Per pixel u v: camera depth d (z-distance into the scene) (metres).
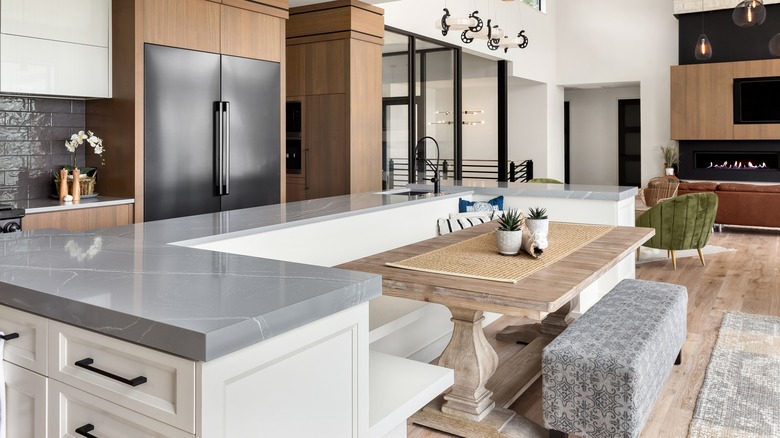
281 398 1.27
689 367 3.46
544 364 2.39
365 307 1.50
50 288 1.37
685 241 6.35
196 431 1.10
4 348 1.46
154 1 4.28
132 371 1.20
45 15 3.93
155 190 4.39
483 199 5.10
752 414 2.82
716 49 11.55
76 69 4.12
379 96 6.57
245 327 1.13
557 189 4.87
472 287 2.17
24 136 4.23
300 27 6.43
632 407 2.23
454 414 2.66
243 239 2.66
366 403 1.53
